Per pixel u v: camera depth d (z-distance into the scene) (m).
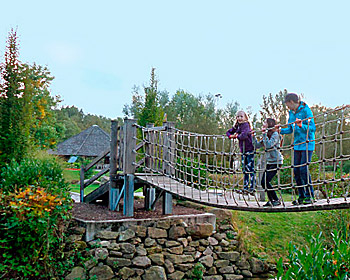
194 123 19.67
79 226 5.90
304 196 4.00
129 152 6.75
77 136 30.44
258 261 6.81
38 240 5.00
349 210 7.59
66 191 6.14
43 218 4.85
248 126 5.18
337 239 3.75
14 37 8.02
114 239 5.88
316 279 3.24
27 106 7.92
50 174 6.26
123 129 6.92
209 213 7.25
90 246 5.72
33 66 13.89
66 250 5.54
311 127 4.10
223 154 5.08
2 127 7.51
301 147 4.12
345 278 3.17
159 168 7.32
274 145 4.27
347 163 11.88
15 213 4.76
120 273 5.70
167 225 6.39
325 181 3.59
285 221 8.12
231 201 5.18
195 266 6.36
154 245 6.14
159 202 8.70
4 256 4.77
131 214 6.64
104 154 7.92
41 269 5.06
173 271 6.14
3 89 7.76
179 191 6.09
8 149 7.40
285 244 7.30
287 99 4.30
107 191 7.52
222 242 6.82
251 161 5.08
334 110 3.55
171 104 27.25
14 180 5.69
